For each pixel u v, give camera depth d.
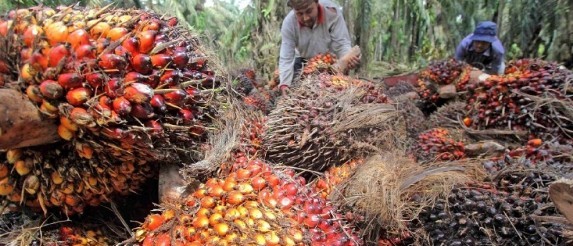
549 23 4.30
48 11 1.02
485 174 1.35
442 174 1.29
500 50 3.96
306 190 1.10
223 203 1.01
